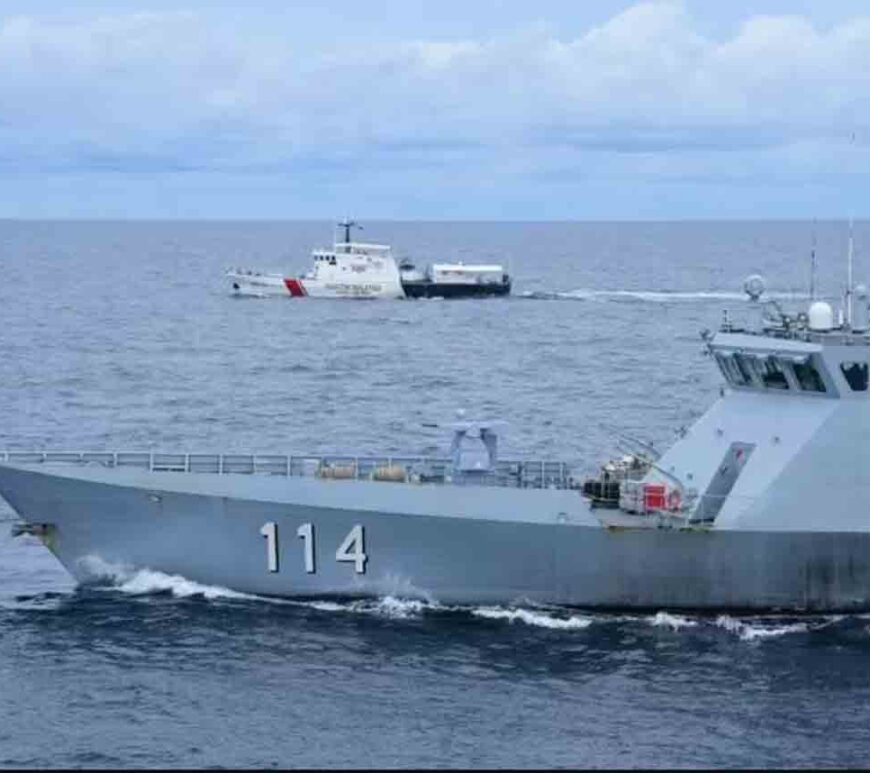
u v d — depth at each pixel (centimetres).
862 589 5019
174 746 4019
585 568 5000
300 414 10188
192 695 4347
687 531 4978
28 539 6109
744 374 5150
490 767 3912
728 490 5128
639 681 4484
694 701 4341
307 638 4781
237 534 5088
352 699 4328
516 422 9756
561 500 5031
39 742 4028
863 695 4397
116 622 4900
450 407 10550
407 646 4728
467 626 4906
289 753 3984
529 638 4816
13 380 11662
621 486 5219
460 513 5000
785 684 4475
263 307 19562
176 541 5141
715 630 4928
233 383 11825
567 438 9081
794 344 4959
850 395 4962
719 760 3959
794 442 4997
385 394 11262
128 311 18762
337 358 13825
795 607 5022
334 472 5166
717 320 17538
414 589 5056
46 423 9638
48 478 5131
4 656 4634
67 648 4700
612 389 11450
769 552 4994
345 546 5038
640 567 4994
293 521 5044
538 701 4325
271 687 4406
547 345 14925
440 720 4197
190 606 5028
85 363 12950
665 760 3959
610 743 4059
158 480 5131
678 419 9944
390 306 19838
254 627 4869
